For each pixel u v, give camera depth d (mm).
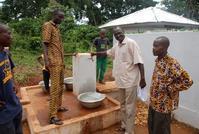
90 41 12906
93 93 4840
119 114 4438
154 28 12781
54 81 3713
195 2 14438
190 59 4164
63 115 4117
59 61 3746
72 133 3820
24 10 19734
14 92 2584
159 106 2756
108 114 4262
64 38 12453
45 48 3621
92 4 23031
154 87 2801
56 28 3738
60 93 4191
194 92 4141
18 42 12055
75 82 5195
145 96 3678
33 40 12242
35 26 13406
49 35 3576
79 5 19922
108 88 5387
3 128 2412
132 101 3742
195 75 4094
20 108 2650
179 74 2561
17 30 14117
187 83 2566
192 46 4105
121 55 3686
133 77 3652
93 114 4129
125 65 3652
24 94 5156
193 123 4203
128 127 3824
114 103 4691
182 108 4402
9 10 20344
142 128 4301
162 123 2793
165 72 2650
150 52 5117
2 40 2367
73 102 4820
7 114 2422
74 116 4074
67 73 7797
